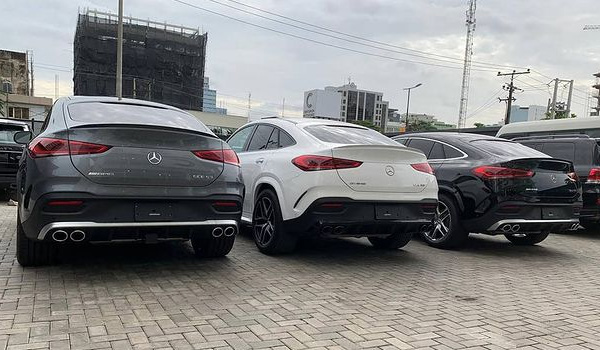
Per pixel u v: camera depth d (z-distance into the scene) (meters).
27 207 4.20
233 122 80.31
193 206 4.51
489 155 6.56
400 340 3.47
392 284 4.90
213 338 3.35
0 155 9.76
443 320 3.92
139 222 4.24
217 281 4.67
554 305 4.47
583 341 3.60
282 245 5.68
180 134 4.59
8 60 68.62
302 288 4.59
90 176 4.12
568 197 6.56
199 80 84.06
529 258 6.59
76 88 79.00
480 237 8.26
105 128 4.28
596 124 13.11
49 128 4.56
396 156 5.50
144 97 78.94
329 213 5.15
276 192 5.62
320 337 3.46
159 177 4.36
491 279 5.31
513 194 6.20
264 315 3.84
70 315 3.63
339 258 5.94
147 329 3.45
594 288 5.13
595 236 9.16
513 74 47.62
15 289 4.14
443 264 5.92
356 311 4.03
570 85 49.50
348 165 5.21
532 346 3.47
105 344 3.17
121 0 29.64
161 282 4.55
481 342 3.50
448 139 7.21
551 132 14.20
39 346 3.10
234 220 4.76
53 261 4.86
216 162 4.73
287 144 5.93
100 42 76.06
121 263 5.14
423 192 5.63
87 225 4.07
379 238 6.65
